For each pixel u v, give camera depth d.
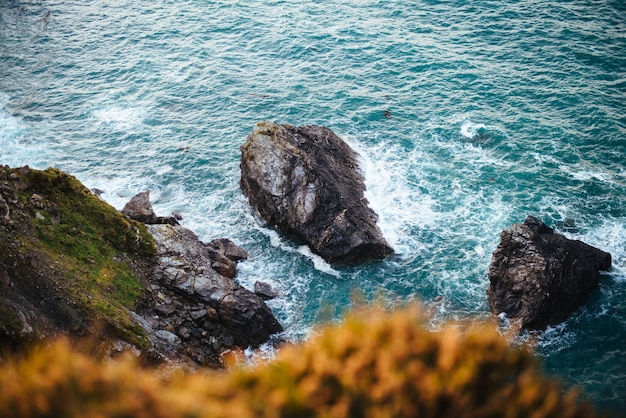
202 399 14.05
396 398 13.06
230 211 53.56
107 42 75.12
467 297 45.06
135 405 13.55
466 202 52.16
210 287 43.22
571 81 63.56
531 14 74.06
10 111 64.94
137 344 36.47
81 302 36.88
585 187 52.38
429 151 57.22
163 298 42.25
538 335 41.91
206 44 73.56
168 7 81.06
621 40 68.62
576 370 39.69
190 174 57.22
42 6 82.94
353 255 47.97
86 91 67.56
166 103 65.44
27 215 40.25
